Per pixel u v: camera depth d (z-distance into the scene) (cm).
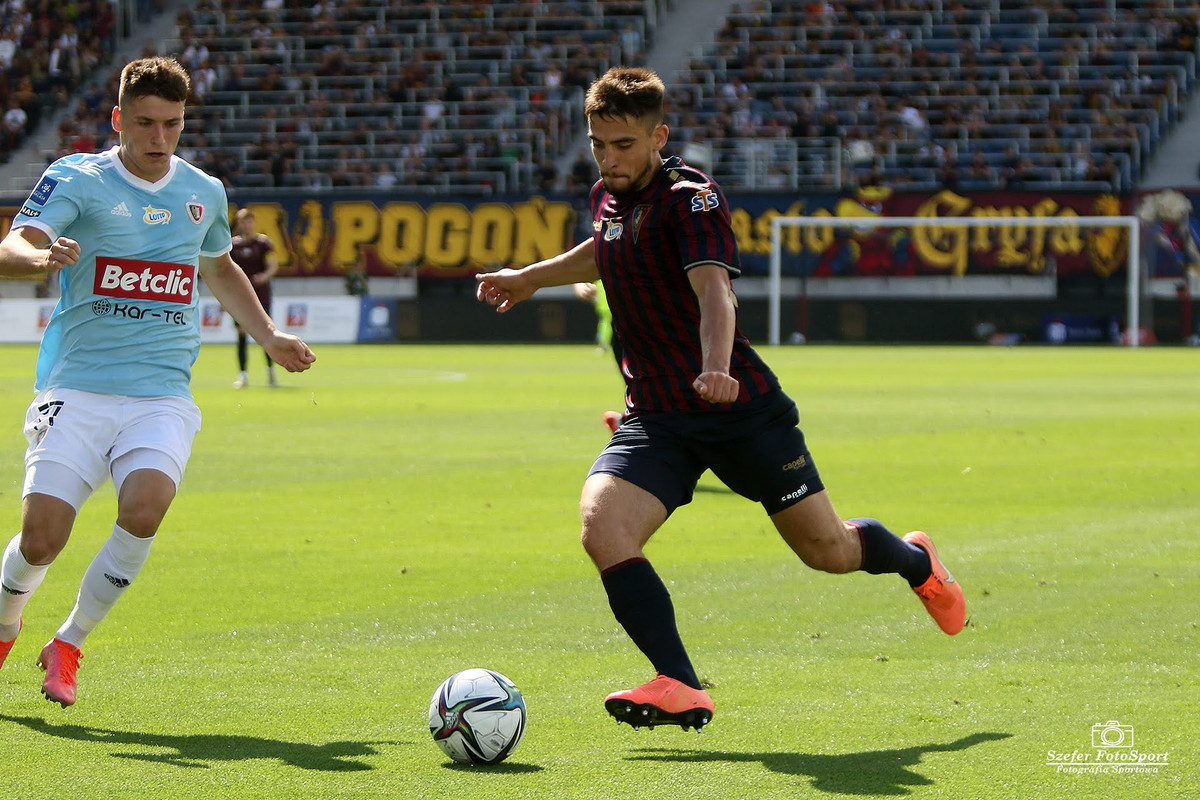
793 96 15175
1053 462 4500
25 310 13625
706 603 2430
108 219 1747
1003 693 1838
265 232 13888
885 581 2630
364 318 13700
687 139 14650
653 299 1673
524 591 2528
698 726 1529
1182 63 15000
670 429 1680
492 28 16100
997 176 14050
